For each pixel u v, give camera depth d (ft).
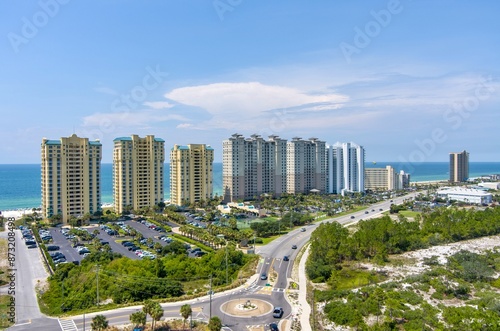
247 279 387.96
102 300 329.93
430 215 616.80
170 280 360.69
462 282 355.56
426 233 542.16
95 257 435.12
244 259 446.60
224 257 422.00
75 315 297.33
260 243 547.90
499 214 602.85
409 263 431.43
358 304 298.15
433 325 261.85
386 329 255.70
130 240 577.43
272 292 350.84
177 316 293.43
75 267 403.95
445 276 366.02
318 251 429.38
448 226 547.49
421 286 342.64
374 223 517.55
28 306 320.70
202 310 307.99
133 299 329.11
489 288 344.28
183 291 353.51
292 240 566.36
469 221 562.25
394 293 313.73
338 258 432.25
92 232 634.02
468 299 319.68
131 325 276.00
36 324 282.77
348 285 362.33
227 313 302.25
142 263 396.78
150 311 263.49
